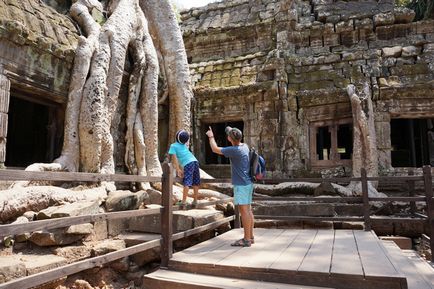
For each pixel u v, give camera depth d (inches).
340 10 470.6
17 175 98.4
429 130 471.2
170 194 166.6
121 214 137.0
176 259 157.0
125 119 314.0
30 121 372.8
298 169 403.9
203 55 523.2
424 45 406.3
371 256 155.7
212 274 147.1
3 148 216.1
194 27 545.3
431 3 516.1
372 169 353.7
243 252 169.2
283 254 163.6
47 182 231.9
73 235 173.5
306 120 411.2
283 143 410.9
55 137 277.9
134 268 177.5
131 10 321.7
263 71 437.7
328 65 425.4
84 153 258.2
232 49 508.4
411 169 366.6
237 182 185.8
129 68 324.5
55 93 257.1
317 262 146.3
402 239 256.8
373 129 366.0
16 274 129.4
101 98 266.1
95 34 281.3
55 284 146.3
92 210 189.5
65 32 273.0
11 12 228.7
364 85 383.6
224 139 522.3
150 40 342.6
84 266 118.4
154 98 323.9
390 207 305.3
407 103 377.1
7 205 175.5
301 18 477.1
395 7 454.0
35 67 240.5
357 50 426.0
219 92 444.5
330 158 398.6
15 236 163.0
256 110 428.5
